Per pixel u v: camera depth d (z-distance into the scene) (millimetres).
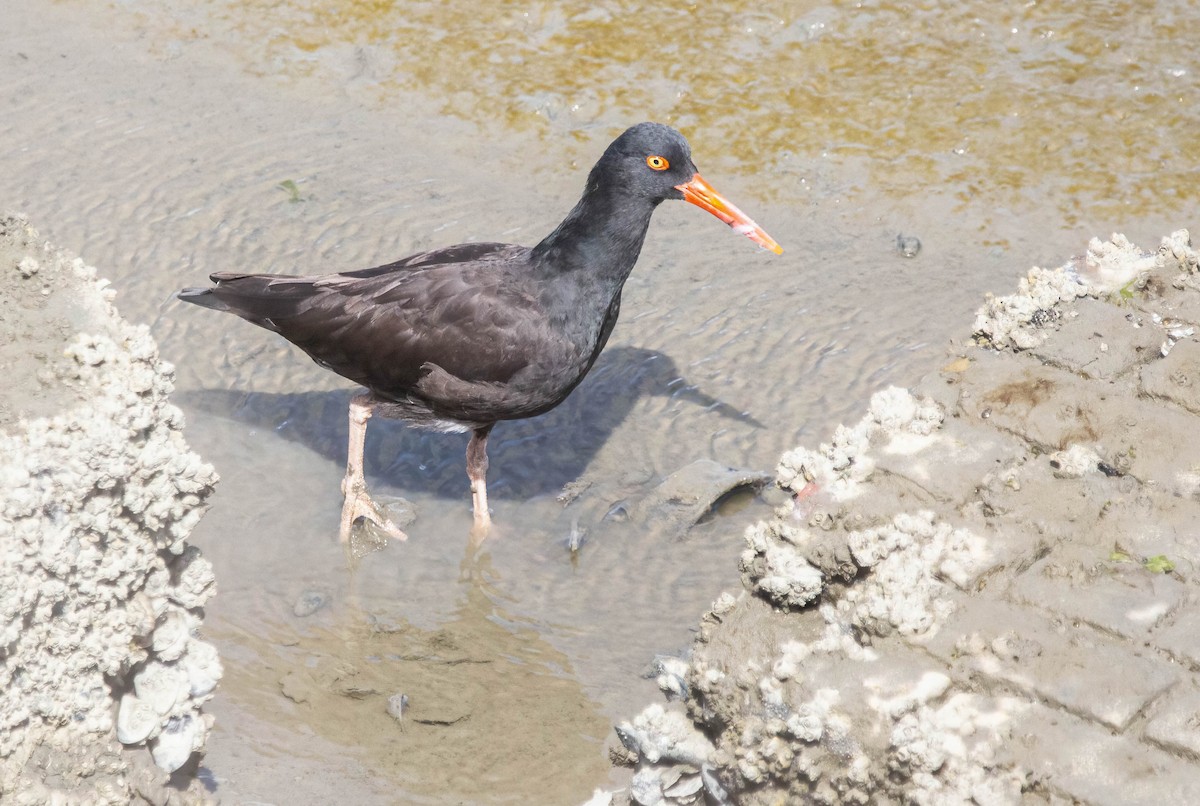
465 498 12875
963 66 17594
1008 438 9195
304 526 12383
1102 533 8438
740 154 16688
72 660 7496
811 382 13758
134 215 16078
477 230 15867
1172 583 8055
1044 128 16641
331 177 16797
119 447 7484
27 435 7391
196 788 8773
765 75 17703
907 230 15695
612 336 14562
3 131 17531
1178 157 16141
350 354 11922
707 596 11438
